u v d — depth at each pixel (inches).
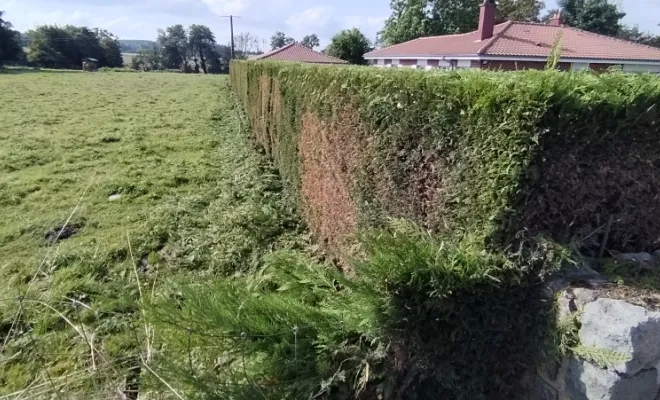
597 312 58.1
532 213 64.9
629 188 68.2
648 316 55.5
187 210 192.2
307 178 164.9
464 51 707.4
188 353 77.8
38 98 599.5
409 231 79.3
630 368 55.1
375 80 97.7
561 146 62.8
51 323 110.2
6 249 154.7
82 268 138.1
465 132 70.2
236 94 647.8
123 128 393.7
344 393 74.6
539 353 64.5
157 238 163.3
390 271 68.1
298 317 81.1
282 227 173.0
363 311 72.5
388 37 1279.5
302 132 170.6
